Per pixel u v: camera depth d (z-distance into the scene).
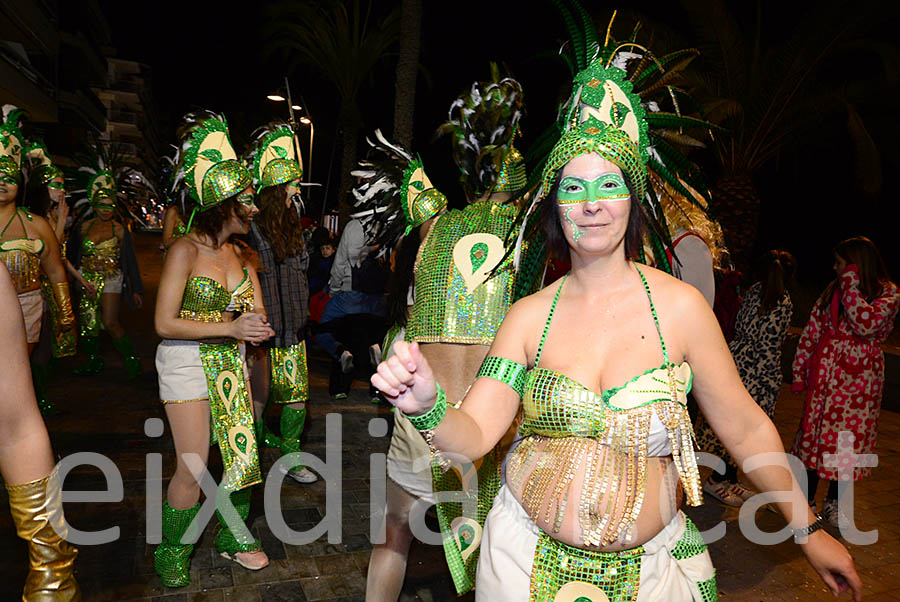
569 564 1.56
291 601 3.02
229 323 2.95
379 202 3.36
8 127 4.52
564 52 1.96
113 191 6.89
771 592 3.36
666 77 2.02
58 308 5.07
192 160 3.02
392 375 1.36
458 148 2.85
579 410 1.53
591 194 1.53
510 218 2.72
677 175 2.01
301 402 4.56
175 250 2.98
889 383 7.51
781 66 12.33
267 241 4.13
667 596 1.58
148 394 6.21
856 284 4.09
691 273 3.12
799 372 4.37
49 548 1.49
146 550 3.37
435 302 2.68
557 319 1.64
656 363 1.54
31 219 4.72
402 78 10.19
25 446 1.46
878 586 3.50
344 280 6.37
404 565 2.75
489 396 1.64
